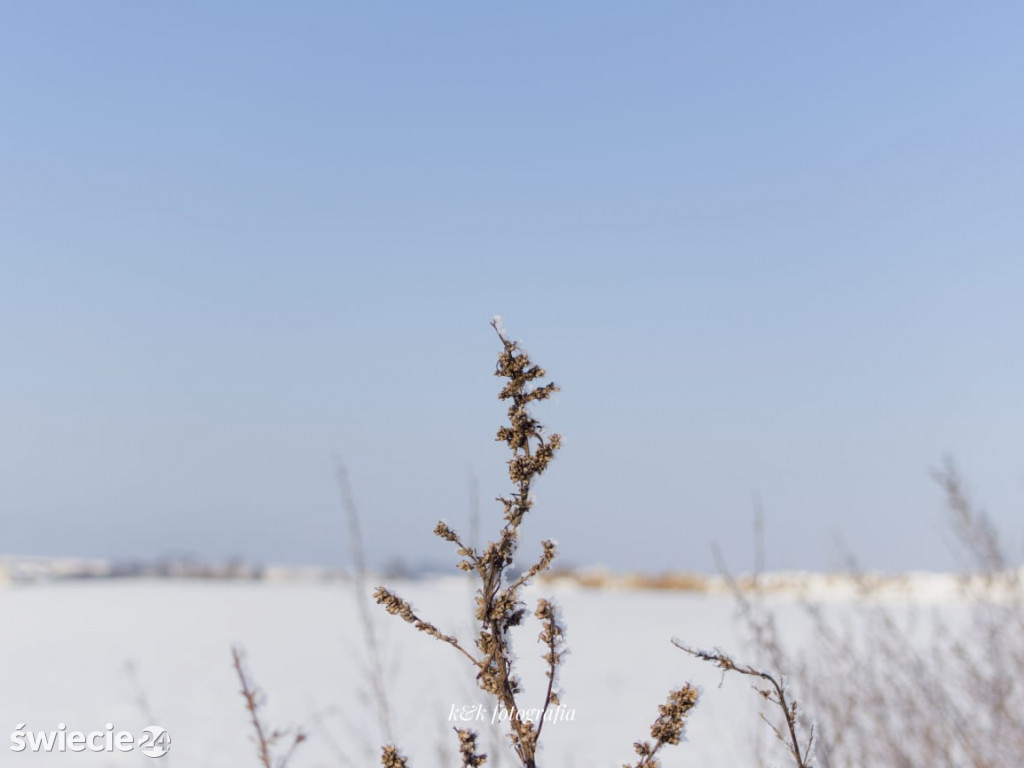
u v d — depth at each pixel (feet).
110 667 57.88
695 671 54.90
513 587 5.45
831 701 13.41
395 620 71.20
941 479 18.21
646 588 160.76
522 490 5.50
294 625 89.81
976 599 17.02
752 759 9.97
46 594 144.87
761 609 13.42
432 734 26.27
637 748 5.54
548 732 35.73
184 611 109.50
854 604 17.40
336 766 18.72
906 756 13.14
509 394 5.55
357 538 14.53
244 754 30.73
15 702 44.65
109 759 31.73
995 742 13.70
